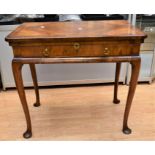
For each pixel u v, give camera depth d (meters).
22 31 1.39
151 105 1.89
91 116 1.76
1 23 1.94
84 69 2.20
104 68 2.21
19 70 1.34
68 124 1.67
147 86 2.25
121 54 1.32
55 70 2.17
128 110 1.50
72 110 1.84
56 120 1.72
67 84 2.26
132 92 1.43
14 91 2.18
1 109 1.87
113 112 1.80
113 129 1.60
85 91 2.16
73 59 1.32
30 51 1.29
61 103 1.95
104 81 2.27
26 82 2.20
